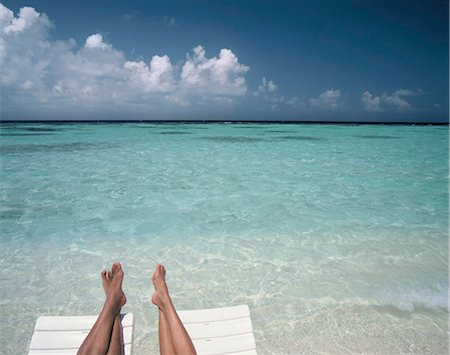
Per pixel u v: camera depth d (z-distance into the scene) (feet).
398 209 22.38
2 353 9.68
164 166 36.68
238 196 25.07
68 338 8.03
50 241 17.03
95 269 14.35
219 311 9.05
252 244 16.83
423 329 10.56
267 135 88.58
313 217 20.71
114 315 8.00
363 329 10.59
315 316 11.25
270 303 12.01
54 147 53.11
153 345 10.00
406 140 73.82
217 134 91.50
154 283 8.97
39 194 25.11
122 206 22.50
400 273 14.05
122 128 123.75
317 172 34.35
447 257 15.46
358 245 16.71
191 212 21.45
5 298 12.24
